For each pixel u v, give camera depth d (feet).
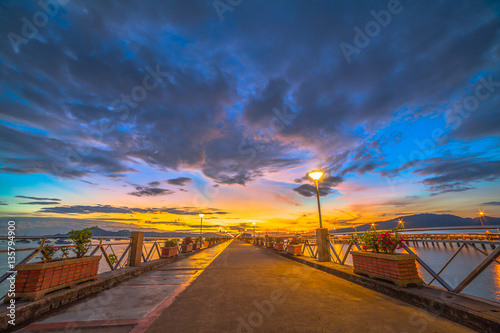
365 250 19.63
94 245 19.42
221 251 63.05
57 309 13.44
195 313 12.84
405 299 14.28
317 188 32.17
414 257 15.52
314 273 24.90
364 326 10.77
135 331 10.51
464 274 45.39
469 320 10.50
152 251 33.83
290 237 46.32
